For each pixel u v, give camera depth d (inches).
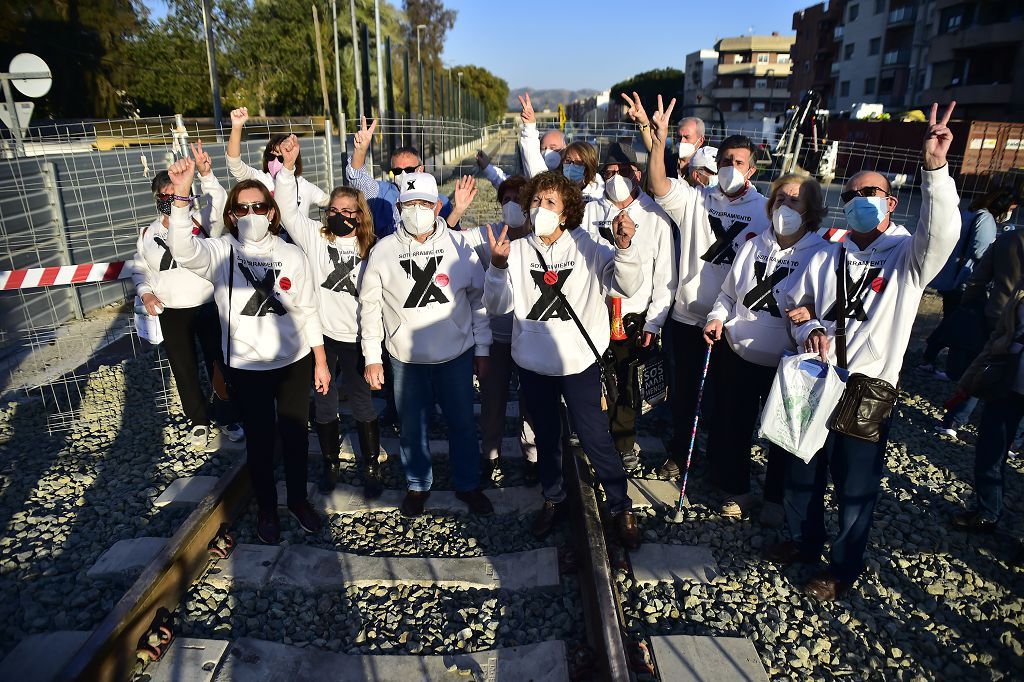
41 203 289.0
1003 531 157.6
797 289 129.0
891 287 117.7
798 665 116.7
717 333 140.6
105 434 198.5
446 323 142.8
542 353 135.3
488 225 131.6
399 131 644.1
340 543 149.9
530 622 127.4
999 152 778.2
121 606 112.5
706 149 158.6
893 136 932.0
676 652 117.0
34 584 135.0
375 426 167.8
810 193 128.0
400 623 127.1
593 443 139.4
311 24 1325.0
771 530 153.5
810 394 117.3
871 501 126.3
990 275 202.7
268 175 174.6
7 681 111.9
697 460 181.6
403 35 2274.9
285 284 135.0
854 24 2014.0
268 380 139.9
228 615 127.6
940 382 246.1
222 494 147.6
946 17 1550.2
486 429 170.9
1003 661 120.5
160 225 170.6
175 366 182.2
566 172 169.2
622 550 144.8
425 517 159.9
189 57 1151.0
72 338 279.7
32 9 890.7
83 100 968.3
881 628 126.9
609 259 130.6
